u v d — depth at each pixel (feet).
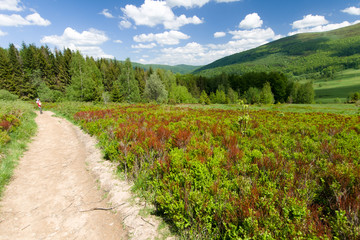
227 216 9.48
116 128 30.04
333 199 10.74
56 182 16.56
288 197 10.02
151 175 15.46
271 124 41.70
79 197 14.33
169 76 303.89
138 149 18.88
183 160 15.40
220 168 15.03
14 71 167.63
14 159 19.77
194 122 40.37
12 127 27.84
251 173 14.60
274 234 8.22
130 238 10.30
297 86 320.70
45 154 23.70
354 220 8.20
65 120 52.85
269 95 275.80
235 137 24.73
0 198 13.23
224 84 355.97
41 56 194.18
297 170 14.87
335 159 17.12
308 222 8.59
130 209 12.67
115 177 17.21
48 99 143.64
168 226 10.98
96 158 22.25
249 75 379.96
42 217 11.84
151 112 66.69
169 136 24.70
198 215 9.59
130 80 199.62
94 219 11.91
